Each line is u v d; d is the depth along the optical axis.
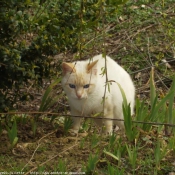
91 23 10.27
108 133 11.30
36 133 11.09
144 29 17.66
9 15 9.34
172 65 16.34
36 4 10.21
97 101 11.16
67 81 11.11
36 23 10.12
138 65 16.30
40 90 14.47
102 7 9.39
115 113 11.64
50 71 11.04
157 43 17.12
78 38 10.72
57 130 11.29
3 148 10.15
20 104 13.64
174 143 9.91
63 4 10.38
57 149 10.12
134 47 16.30
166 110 10.66
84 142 10.45
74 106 11.40
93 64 11.05
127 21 18.23
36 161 9.56
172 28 17.45
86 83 10.95
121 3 10.02
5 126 11.03
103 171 9.04
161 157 9.33
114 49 16.47
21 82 10.27
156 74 15.41
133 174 8.77
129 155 9.12
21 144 10.27
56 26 10.17
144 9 19.12
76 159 9.64
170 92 10.35
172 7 18.78
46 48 10.59
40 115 12.07
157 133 10.50
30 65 10.26
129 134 9.94
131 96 11.98
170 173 9.02
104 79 11.27
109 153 9.15
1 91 10.98
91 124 11.64
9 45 9.87
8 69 9.85
